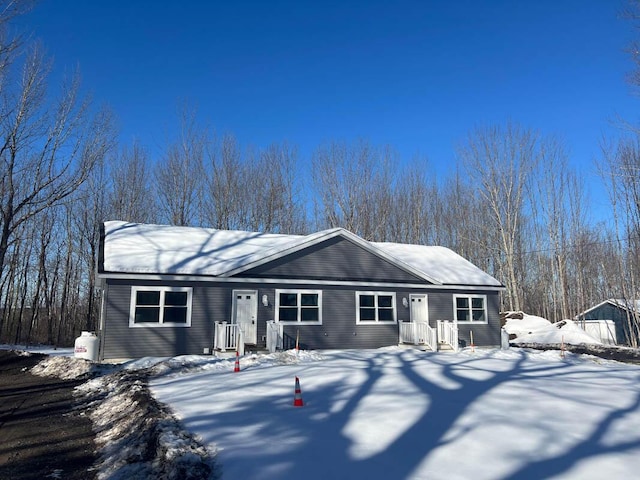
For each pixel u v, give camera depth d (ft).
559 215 139.13
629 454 18.26
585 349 86.74
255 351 56.65
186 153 123.54
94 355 51.96
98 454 21.56
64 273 125.08
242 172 128.47
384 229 134.51
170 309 55.67
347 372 37.19
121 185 120.47
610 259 136.67
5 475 18.75
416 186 146.41
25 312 122.93
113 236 64.23
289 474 16.74
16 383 42.01
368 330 65.87
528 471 16.69
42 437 24.38
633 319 112.98
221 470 17.28
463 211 148.77
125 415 27.35
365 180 134.41
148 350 53.78
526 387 31.01
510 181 134.31
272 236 76.13
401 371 37.70
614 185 106.52
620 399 27.73
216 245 67.26
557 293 149.48
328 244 65.51
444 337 68.59
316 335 62.64
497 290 77.10
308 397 29.07
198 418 24.43
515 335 112.68
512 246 130.21
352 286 65.87
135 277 53.78
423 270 73.41
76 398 35.09
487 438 20.13
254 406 26.94
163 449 19.19
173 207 120.98
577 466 17.08
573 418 23.15
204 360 48.37
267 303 60.49
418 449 19.11
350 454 18.67
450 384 32.17
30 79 68.95
